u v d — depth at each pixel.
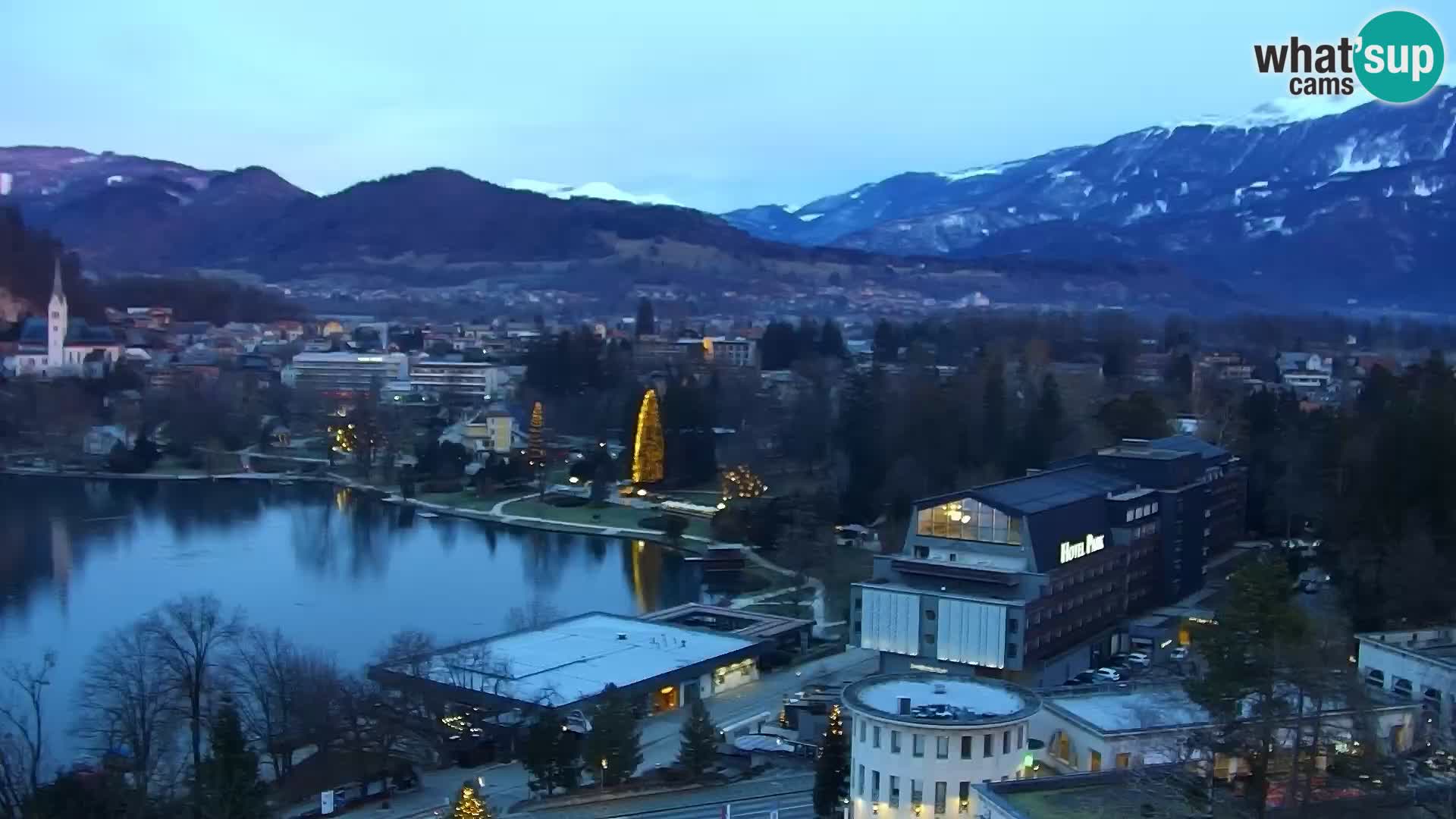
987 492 183.00
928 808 107.50
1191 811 92.25
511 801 138.88
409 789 145.25
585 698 161.25
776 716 170.38
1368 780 95.81
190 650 196.62
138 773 135.00
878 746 109.88
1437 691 131.88
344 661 196.25
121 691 150.38
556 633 197.50
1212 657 97.88
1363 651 143.88
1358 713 102.19
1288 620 96.25
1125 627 195.00
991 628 170.00
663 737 162.38
